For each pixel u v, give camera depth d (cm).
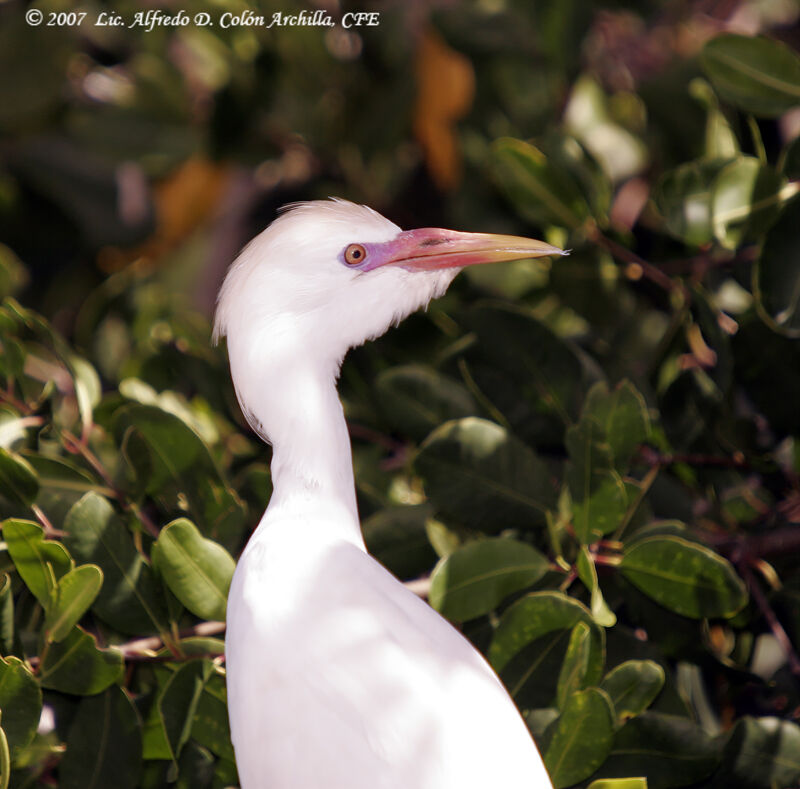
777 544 700
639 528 665
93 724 588
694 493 758
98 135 1096
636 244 877
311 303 642
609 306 809
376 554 684
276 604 557
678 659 672
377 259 651
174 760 564
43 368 870
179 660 604
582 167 762
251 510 743
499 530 661
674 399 736
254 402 644
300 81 1043
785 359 728
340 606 555
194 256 1219
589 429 620
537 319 714
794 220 673
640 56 1095
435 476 655
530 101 1064
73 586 556
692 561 607
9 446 654
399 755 510
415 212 1191
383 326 661
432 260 653
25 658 594
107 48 1128
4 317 685
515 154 756
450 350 745
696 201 718
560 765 559
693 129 963
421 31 1052
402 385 722
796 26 1095
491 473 655
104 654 571
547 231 789
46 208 1173
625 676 584
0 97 1021
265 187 1198
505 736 529
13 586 642
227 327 649
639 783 543
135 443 636
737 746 610
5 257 884
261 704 532
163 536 591
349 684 525
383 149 1059
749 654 736
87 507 602
